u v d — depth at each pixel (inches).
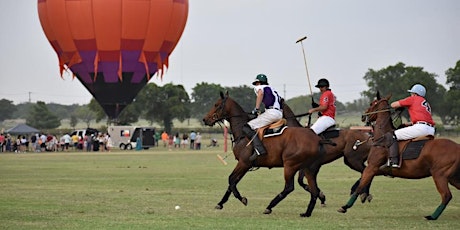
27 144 4089.6
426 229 895.1
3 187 1521.9
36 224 938.7
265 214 1042.7
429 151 947.3
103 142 4045.3
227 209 1107.9
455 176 957.8
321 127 1122.0
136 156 3147.1
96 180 1722.4
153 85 6840.6
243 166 1055.6
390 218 1000.9
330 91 1135.6
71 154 3472.0
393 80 7263.8
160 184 1596.9
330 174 1909.4
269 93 1047.0
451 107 6825.8
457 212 1068.5
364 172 987.3
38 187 1520.7
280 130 1033.5
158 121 7012.8
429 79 6978.4
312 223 948.6
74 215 1028.5
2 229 897.5
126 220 974.4
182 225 926.4
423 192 1381.6
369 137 1085.1
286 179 1026.1
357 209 1111.6
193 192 1397.6
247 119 1081.4
